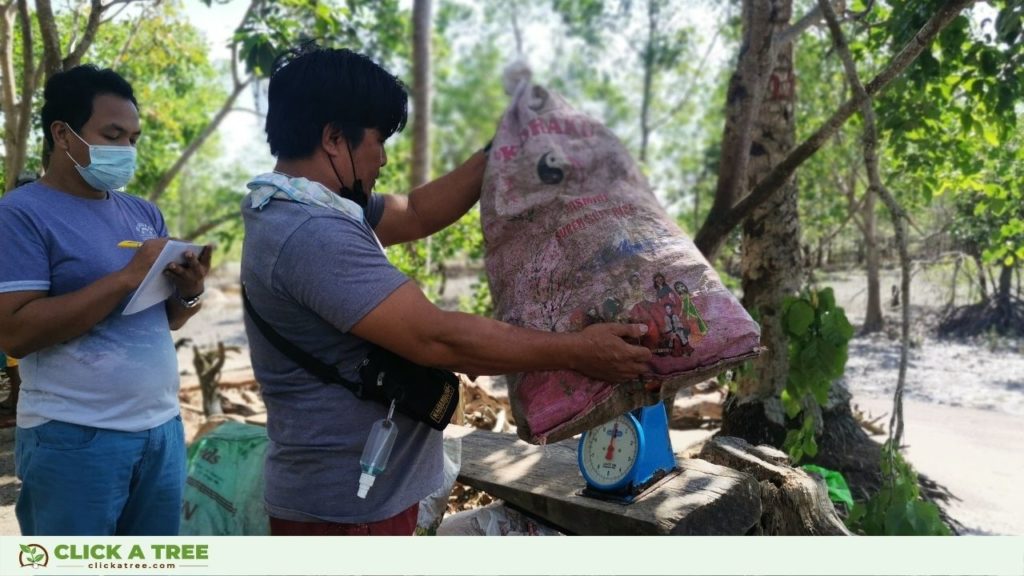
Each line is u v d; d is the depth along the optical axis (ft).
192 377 25.46
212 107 39.50
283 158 5.29
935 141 14.94
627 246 5.56
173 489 7.09
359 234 4.89
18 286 6.14
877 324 31.12
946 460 15.02
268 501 5.41
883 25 13.41
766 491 8.20
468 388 14.20
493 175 5.89
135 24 23.88
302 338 5.03
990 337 25.29
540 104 6.14
